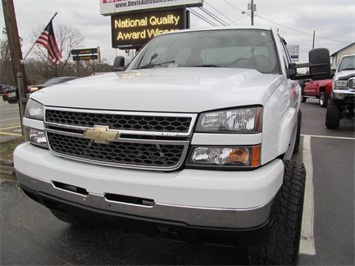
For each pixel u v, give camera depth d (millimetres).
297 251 2381
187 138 1995
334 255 2896
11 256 2926
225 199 1908
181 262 2807
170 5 14070
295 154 6242
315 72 3752
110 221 2203
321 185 4582
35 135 2639
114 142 2162
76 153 2357
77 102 2320
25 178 2578
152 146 2072
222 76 2590
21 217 3684
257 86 2271
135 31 14992
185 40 4012
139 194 2057
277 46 3643
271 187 1978
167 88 2125
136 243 3117
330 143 7258
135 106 2094
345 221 3512
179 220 1992
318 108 15719
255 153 1975
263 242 2309
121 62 4527
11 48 7066
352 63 9617
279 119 2275
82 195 2260
